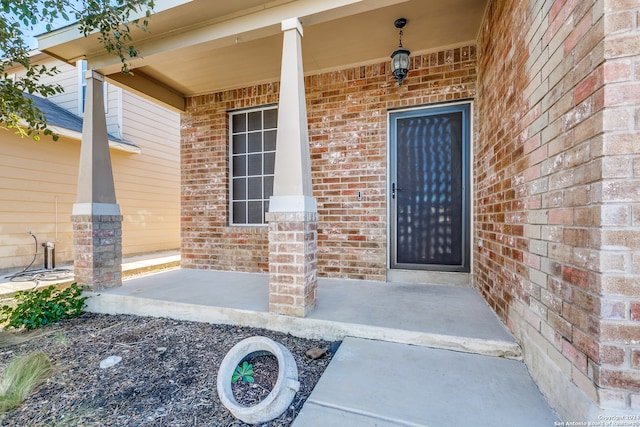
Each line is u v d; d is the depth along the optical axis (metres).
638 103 1.04
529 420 1.31
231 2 2.41
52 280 4.43
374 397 1.48
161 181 7.72
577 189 1.23
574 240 1.25
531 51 1.70
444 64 3.35
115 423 1.43
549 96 1.48
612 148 1.07
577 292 1.22
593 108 1.13
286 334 2.38
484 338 1.93
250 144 4.44
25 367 1.83
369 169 3.64
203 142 4.56
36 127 2.96
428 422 1.30
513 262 1.96
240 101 4.36
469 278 3.33
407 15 2.74
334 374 1.70
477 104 3.15
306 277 2.39
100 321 2.85
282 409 1.44
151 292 3.16
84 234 3.21
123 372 1.89
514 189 1.95
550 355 1.43
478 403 1.42
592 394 1.12
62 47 3.05
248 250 4.30
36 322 2.70
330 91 3.81
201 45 2.78
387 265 3.62
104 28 2.54
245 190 4.47
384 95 3.59
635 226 1.05
